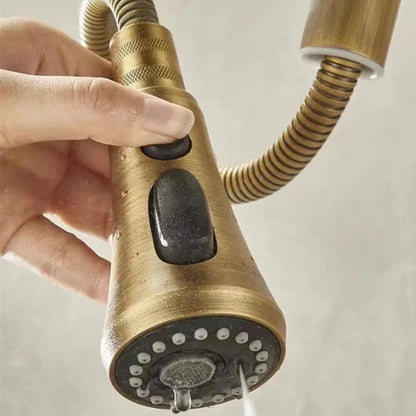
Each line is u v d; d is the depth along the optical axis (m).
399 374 0.83
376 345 0.84
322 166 0.87
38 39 0.53
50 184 0.55
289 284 0.88
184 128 0.37
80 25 0.55
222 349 0.31
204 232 0.32
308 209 0.88
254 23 0.92
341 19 0.41
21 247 0.53
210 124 0.92
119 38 0.43
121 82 0.42
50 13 0.99
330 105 0.43
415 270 0.83
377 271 0.85
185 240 0.32
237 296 0.30
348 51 0.41
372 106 0.86
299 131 0.45
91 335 0.96
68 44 0.53
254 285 0.32
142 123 0.37
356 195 0.86
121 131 0.38
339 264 0.86
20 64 0.52
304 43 0.43
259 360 0.32
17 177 0.53
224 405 0.88
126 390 0.33
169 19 0.95
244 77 0.92
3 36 0.51
